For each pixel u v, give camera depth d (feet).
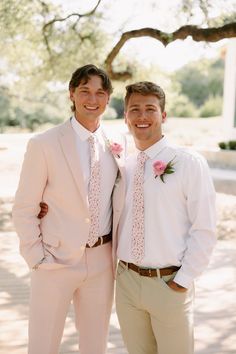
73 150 7.78
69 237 7.84
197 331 11.77
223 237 21.75
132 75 30.55
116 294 7.98
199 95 116.98
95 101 7.76
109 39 28.84
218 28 22.52
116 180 7.99
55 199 7.88
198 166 7.34
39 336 8.06
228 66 50.83
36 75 30.86
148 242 7.43
